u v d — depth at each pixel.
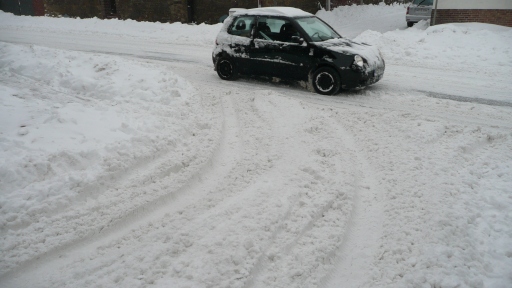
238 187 4.79
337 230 3.98
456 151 5.63
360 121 6.98
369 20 22.95
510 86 9.28
